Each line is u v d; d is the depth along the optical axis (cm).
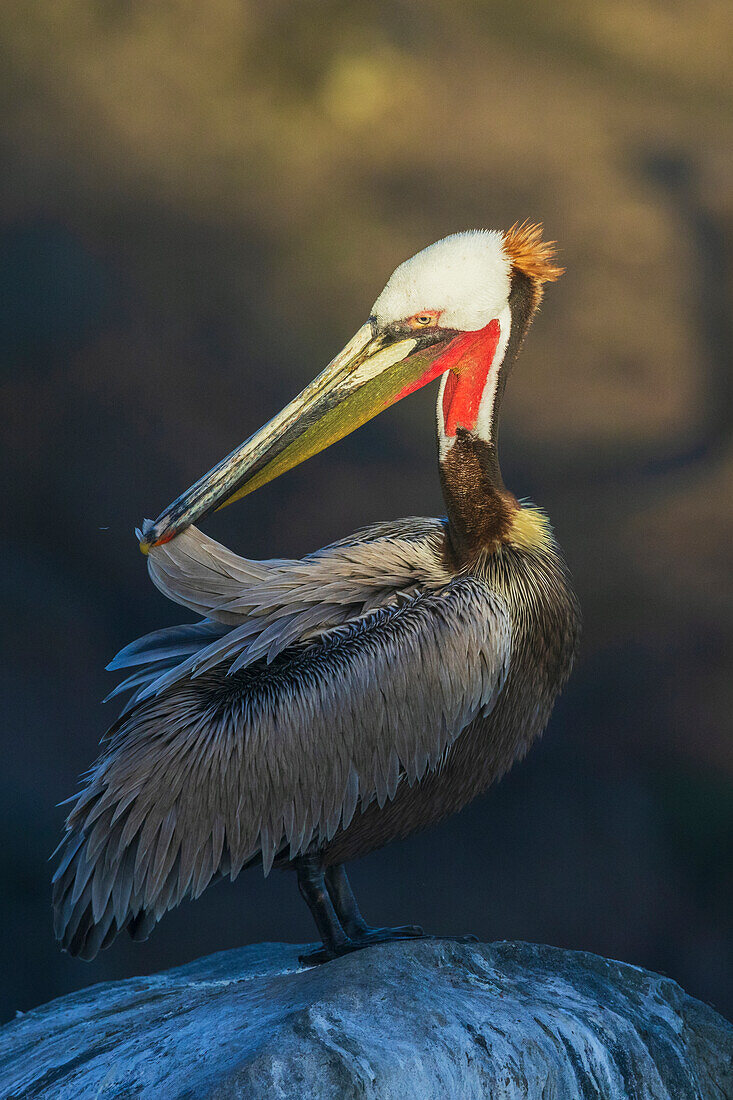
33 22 2556
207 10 2661
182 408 2031
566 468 2086
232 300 2228
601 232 2528
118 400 1997
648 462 2125
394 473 2019
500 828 1591
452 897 1485
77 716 1606
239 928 1441
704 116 2919
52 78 2494
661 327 2381
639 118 2864
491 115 2717
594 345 2330
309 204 2458
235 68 2639
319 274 2314
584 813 1622
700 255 2523
